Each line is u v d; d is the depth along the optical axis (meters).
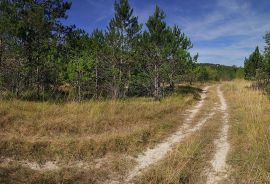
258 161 8.73
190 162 8.77
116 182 7.50
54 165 8.17
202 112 18.30
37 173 7.41
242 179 7.71
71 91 19.75
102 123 11.96
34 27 16.78
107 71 21.52
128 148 9.77
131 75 23.61
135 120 13.30
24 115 11.69
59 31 19.55
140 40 24.33
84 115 12.62
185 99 23.19
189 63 28.70
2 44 16.17
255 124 12.91
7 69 16.73
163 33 25.11
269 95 24.09
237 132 12.38
